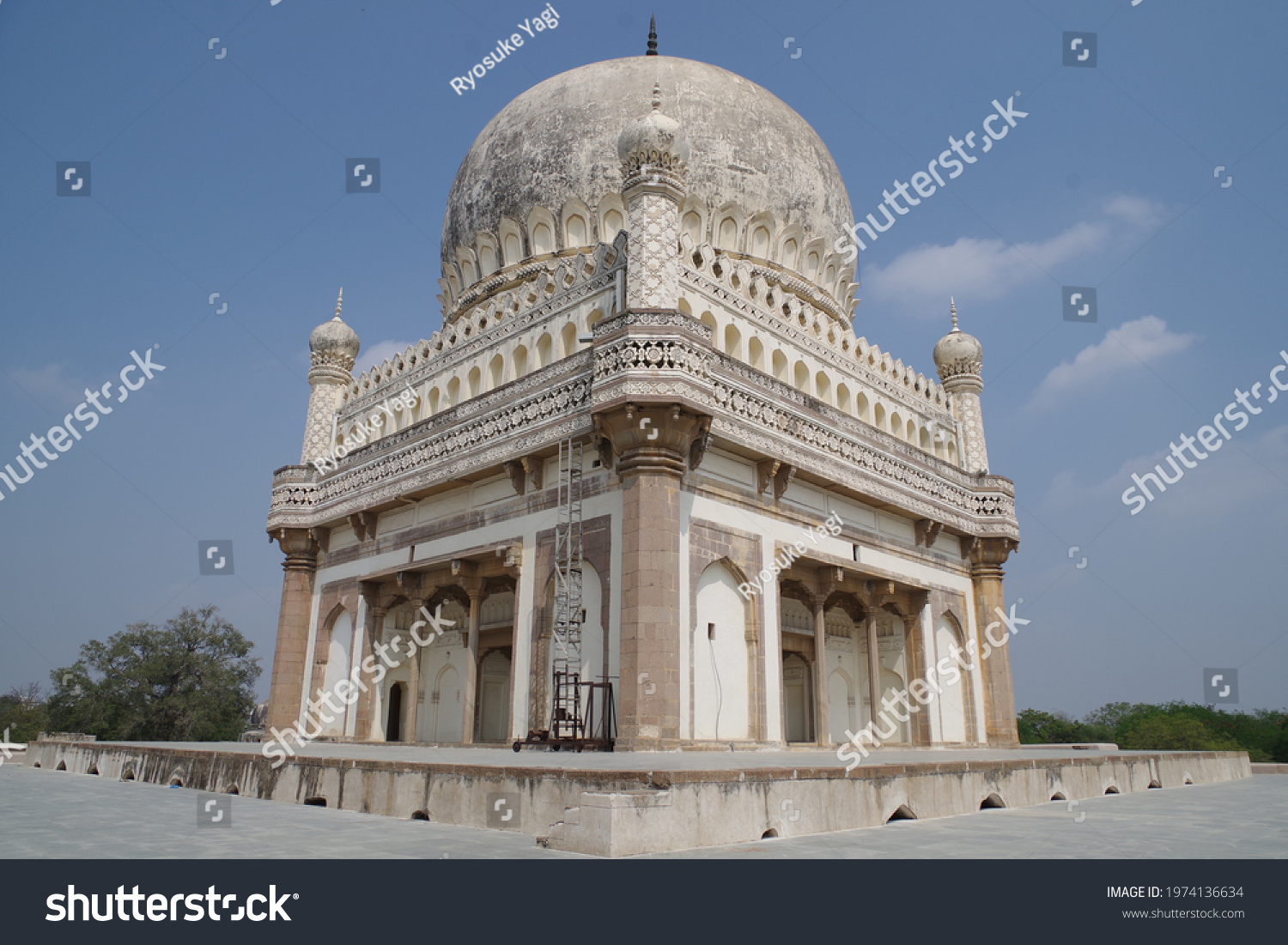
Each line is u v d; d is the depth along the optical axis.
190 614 43.03
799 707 21.59
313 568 23.66
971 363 25.81
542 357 18.44
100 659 41.09
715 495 16.31
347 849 6.36
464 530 18.91
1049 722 45.97
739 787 7.13
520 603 16.91
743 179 22.03
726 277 18.20
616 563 15.08
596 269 17.33
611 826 6.09
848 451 19.53
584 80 23.33
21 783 13.13
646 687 13.61
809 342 20.09
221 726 41.81
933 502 22.28
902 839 7.24
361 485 21.78
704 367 15.37
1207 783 16.94
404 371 22.48
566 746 14.19
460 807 8.17
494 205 23.16
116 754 15.85
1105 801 11.83
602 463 15.61
